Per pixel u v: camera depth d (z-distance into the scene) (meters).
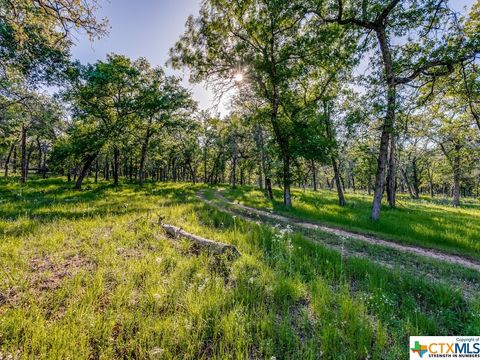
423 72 12.82
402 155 26.36
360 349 3.24
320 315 3.98
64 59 14.54
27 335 3.06
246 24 15.12
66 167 27.80
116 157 31.94
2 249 5.61
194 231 8.27
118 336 3.22
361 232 11.09
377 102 11.45
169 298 4.10
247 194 26.27
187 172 76.50
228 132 33.25
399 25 12.20
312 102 17.62
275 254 6.62
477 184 48.03
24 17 6.82
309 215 14.43
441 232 10.38
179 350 3.12
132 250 6.30
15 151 51.56
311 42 14.13
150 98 26.19
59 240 6.59
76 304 3.75
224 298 4.12
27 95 16.73
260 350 3.18
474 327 3.82
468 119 18.02
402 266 6.84
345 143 17.62
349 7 13.38
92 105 24.45
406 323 3.89
